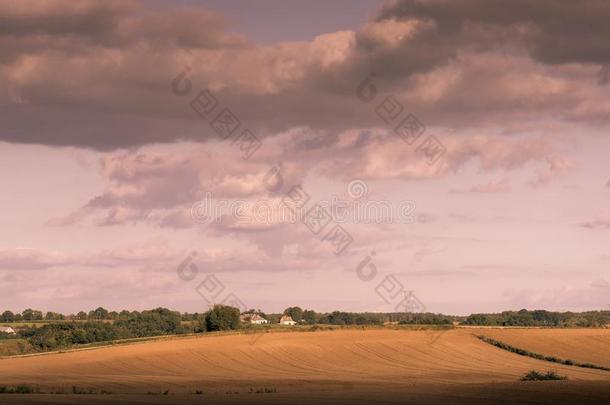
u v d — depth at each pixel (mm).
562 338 171125
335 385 106750
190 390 98625
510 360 150000
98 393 93875
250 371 134125
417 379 120375
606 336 173625
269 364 142250
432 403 78125
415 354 154375
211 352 150125
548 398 82562
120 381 113188
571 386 95125
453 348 160375
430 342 165125
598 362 148125
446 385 103062
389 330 178875
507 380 118125
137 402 78812
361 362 146375
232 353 150000
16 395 88625
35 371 130375
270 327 193875
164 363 140125
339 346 159375
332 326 190250
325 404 77000
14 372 128625
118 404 76375
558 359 150000
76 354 148750
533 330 180250
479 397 84062
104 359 142625
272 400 81562
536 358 153125
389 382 112812
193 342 160375
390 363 145750
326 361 146625
